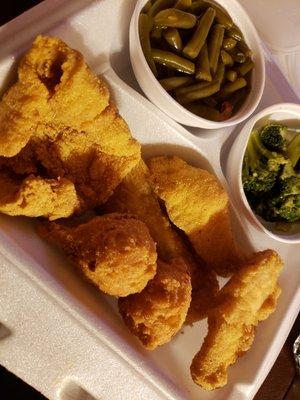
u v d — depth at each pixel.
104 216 0.26
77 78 0.24
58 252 0.26
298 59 0.35
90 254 0.25
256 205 0.33
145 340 0.26
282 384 0.36
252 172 0.32
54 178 0.26
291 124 0.33
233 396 0.29
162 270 0.27
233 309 0.27
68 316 0.24
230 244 0.30
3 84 0.24
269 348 0.30
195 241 0.29
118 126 0.26
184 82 0.29
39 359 0.25
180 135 0.30
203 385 0.27
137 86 0.31
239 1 0.34
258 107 0.34
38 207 0.24
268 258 0.29
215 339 0.27
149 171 0.29
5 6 0.29
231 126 0.32
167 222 0.29
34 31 0.25
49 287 0.24
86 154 0.26
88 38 0.27
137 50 0.28
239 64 0.31
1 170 0.25
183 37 0.29
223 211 0.29
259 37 0.32
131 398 0.27
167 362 0.29
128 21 0.28
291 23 0.34
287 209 0.32
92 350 0.25
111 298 0.28
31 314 0.24
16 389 0.31
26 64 0.23
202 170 0.30
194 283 0.30
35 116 0.24
